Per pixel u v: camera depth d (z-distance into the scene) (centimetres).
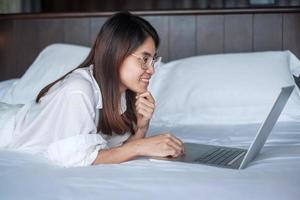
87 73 118
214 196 85
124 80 117
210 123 189
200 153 123
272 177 98
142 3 263
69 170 106
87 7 270
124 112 129
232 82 199
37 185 93
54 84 125
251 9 240
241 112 189
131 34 113
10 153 126
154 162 113
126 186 92
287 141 148
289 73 204
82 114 112
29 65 268
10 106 143
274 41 241
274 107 111
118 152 112
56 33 264
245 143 146
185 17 249
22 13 266
